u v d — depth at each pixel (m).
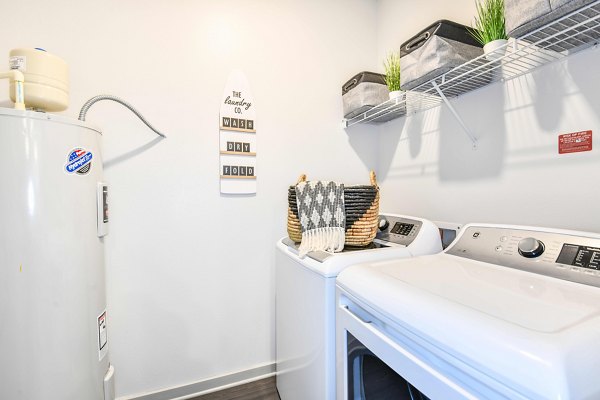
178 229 1.58
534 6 0.83
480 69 1.20
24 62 1.07
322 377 1.04
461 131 1.48
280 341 1.53
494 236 1.05
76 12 1.38
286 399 1.44
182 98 1.57
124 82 1.46
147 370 1.54
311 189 1.28
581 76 1.03
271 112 1.78
